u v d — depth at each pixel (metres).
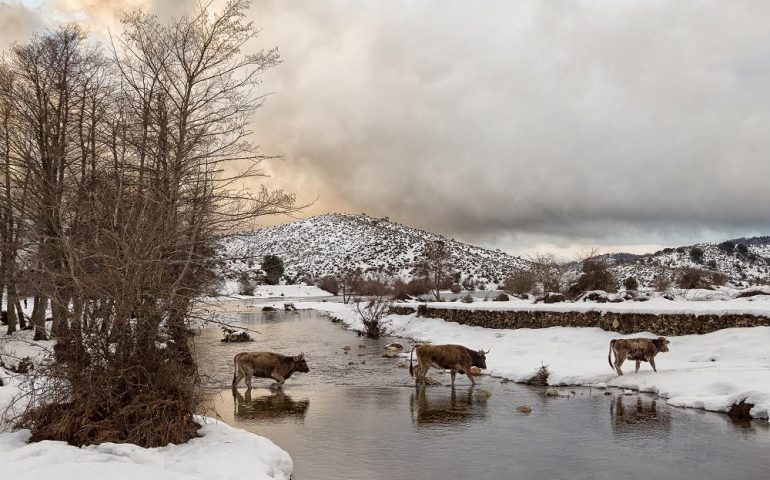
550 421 11.84
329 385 16.61
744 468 8.72
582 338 21.31
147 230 9.20
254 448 8.69
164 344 9.52
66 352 8.95
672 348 18.55
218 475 7.22
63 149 16.20
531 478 8.49
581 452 9.70
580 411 12.66
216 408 13.50
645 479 8.37
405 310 36.22
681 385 13.99
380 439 10.68
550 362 18.28
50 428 8.38
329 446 10.25
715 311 18.78
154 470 7.08
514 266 163.62
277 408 13.48
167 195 10.12
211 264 10.35
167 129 12.00
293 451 9.95
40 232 9.99
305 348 25.69
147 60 12.81
